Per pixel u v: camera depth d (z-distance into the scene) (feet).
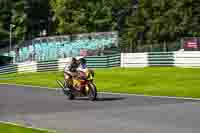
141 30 343.46
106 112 88.28
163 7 335.47
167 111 86.89
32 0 424.87
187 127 69.67
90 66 221.05
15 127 71.41
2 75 236.43
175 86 138.00
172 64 197.67
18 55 302.04
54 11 408.05
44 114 89.04
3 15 423.23
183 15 326.24
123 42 286.25
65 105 102.53
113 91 132.16
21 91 140.77
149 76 169.37
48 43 286.25
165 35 329.31
